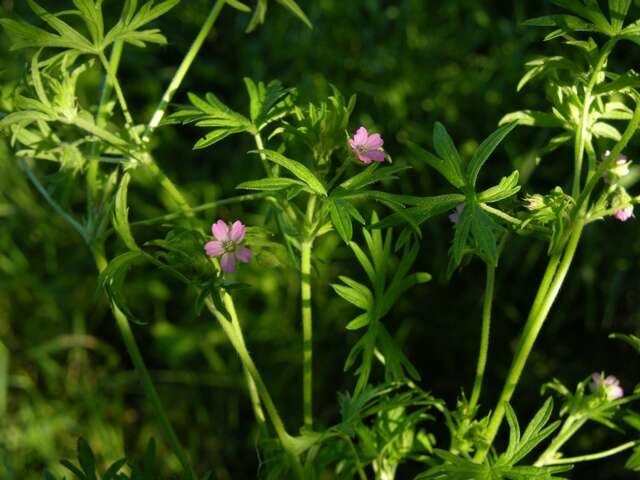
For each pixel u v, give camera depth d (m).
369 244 0.38
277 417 0.36
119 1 0.71
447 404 0.64
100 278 0.34
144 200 0.70
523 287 0.63
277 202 0.36
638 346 0.36
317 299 0.66
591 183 0.34
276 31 0.70
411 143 0.34
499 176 0.63
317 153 0.35
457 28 0.68
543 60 0.36
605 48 0.35
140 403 0.68
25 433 0.63
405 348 0.65
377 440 0.39
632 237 0.58
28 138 0.37
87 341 0.68
